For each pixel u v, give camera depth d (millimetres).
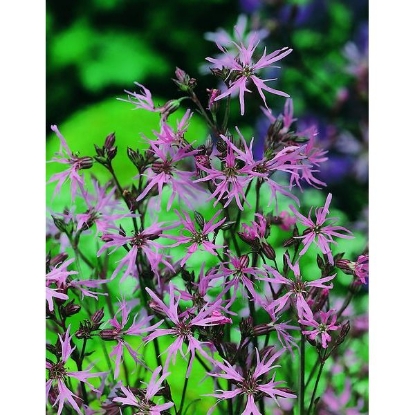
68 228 566
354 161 761
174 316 535
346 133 766
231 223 540
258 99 766
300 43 788
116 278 631
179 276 602
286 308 549
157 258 543
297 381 596
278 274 537
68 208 594
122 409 554
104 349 560
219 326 534
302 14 784
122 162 772
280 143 561
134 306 567
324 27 792
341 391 631
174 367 653
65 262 548
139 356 555
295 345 542
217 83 903
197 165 540
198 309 538
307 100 779
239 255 545
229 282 535
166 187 571
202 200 584
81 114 814
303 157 546
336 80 779
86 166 557
